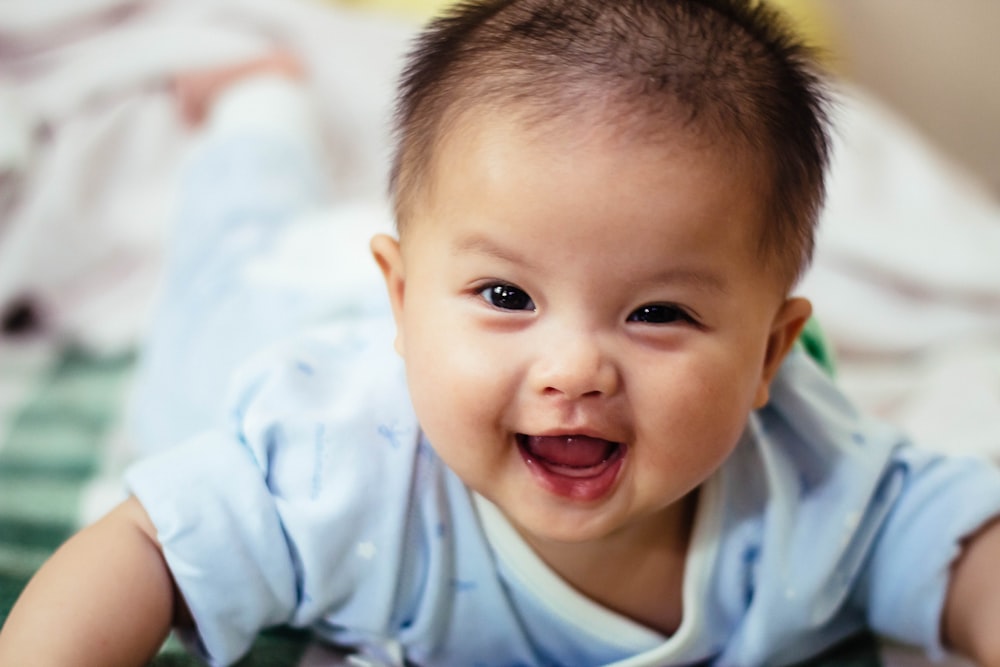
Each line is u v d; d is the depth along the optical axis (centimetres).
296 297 103
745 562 73
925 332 132
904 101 206
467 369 59
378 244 70
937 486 74
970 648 72
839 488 73
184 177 133
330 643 77
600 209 55
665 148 56
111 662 63
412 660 75
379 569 69
